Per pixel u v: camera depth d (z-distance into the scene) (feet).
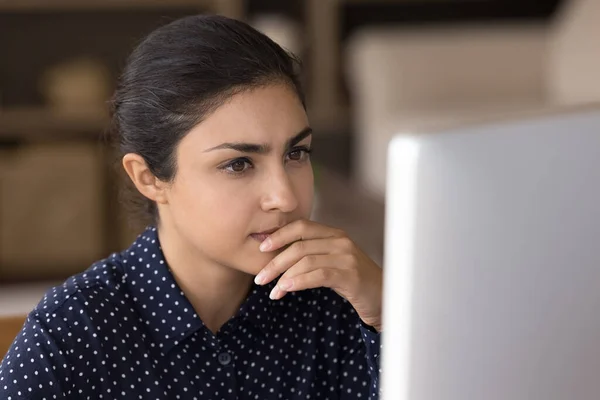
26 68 22.40
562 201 2.79
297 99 4.57
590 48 18.93
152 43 4.66
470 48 20.04
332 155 23.48
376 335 4.99
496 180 2.71
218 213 4.52
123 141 4.88
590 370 2.98
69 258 20.43
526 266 2.80
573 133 2.79
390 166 2.75
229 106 4.42
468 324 2.79
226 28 4.57
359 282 4.67
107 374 4.72
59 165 20.15
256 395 5.13
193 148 4.50
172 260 5.00
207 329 4.93
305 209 4.70
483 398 2.87
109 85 22.17
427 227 2.71
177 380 4.90
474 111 18.61
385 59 19.77
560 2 24.03
